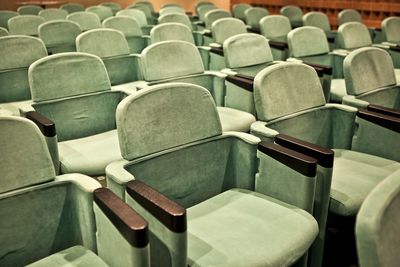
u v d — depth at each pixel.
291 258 1.24
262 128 1.72
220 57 3.49
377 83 2.37
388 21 4.33
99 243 1.20
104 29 3.09
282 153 1.47
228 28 4.04
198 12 6.29
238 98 2.51
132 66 3.16
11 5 7.45
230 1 8.70
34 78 2.03
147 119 1.42
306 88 1.98
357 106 2.12
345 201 1.55
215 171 1.63
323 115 2.04
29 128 1.25
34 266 1.18
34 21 4.51
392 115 1.98
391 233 0.71
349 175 1.75
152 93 1.45
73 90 2.13
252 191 1.62
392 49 3.78
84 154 1.86
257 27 5.37
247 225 1.36
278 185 1.52
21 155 1.23
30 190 1.23
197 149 1.56
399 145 1.88
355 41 3.87
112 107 2.26
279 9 7.79
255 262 1.18
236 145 1.64
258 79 1.82
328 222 2.00
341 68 3.54
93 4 8.16
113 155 1.85
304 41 3.39
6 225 1.21
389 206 0.71
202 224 1.38
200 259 1.19
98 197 1.14
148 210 1.16
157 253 1.18
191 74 2.61
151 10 6.58
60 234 1.31
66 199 1.29
